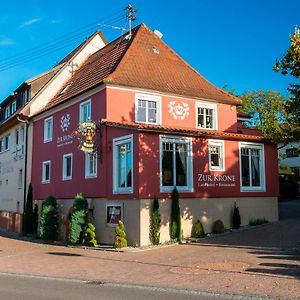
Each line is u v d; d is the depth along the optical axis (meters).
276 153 23.89
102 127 22.00
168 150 20.23
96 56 30.83
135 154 19.42
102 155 21.84
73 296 9.50
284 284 10.10
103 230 21.39
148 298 9.12
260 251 15.34
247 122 38.81
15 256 19.12
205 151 21.38
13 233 32.41
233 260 13.85
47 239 25.33
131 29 29.02
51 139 28.00
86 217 22.05
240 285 10.23
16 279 12.52
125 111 22.62
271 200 23.28
